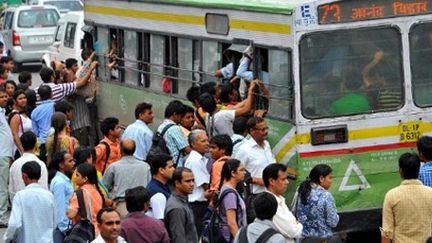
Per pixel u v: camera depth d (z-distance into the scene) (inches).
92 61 1129.4
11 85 1079.0
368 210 801.6
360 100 796.0
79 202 693.9
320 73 785.6
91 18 1155.3
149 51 1017.5
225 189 694.5
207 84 867.4
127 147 769.6
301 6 778.2
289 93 788.0
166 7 969.5
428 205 649.0
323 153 788.0
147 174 772.6
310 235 676.7
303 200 697.0
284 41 789.2
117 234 593.0
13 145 949.8
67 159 737.6
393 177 806.5
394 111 804.0
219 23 879.1
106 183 769.6
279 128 802.2
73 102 1106.7
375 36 799.1
